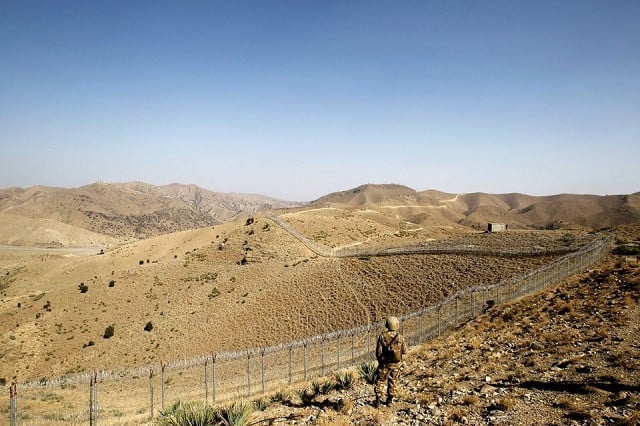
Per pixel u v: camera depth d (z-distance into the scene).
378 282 65.19
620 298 23.66
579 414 9.80
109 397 36.34
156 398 33.75
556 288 30.91
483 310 32.19
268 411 12.98
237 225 147.75
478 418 10.39
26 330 72.00
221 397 26.52
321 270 77.88
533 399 11.38
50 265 139.25
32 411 29.30
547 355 16.36
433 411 11.12
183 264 101.62
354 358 32.50
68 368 60.69
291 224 122.94
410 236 130.38
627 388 11.22
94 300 83.25
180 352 61.00
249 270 90.06
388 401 11.84
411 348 25.36
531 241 73.19
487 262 58.78
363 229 135.38
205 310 74.00
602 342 16.67
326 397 14.13
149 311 77.25
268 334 60.09
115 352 64.25
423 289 57.25
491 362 16.92
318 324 58.69
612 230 73.44
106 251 157.50
